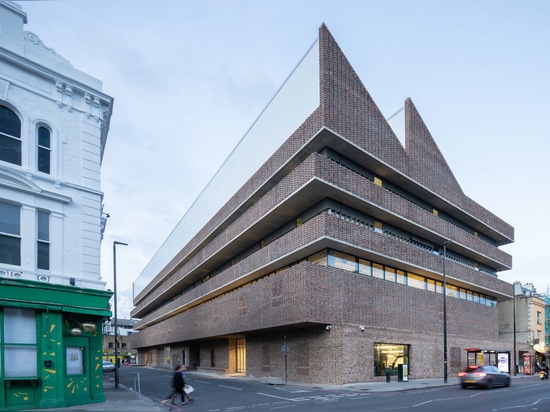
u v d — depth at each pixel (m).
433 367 31.94
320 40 27.17
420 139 35.06
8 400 14.01
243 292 32.09
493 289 42.28
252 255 32.91
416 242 34.66
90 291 16.48
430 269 32.94
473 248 39.72
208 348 46.62
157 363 67.31
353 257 28.25
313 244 25.83
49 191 16.03
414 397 18.97
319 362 25.89
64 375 15.62
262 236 35.00
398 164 31.53
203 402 17.61
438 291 36.25
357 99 28.75
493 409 14.84
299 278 24.84
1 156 15.22
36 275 15.27
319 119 26.20
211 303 38.69
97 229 17.53
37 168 16.14
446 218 39.75
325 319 24.56
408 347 30.17
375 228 30.56
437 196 35.75
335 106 26.69
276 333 30.98
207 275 48.75
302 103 29.02
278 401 17.66
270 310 27.73
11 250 15.00
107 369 45.25
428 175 35.00
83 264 16.80
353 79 28.77
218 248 39.19
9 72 15.63
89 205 17.39
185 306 50.91
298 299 24.69
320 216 25.19
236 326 32.56
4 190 14.94
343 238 25.69
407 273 33.00
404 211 31.20
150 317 71.44
